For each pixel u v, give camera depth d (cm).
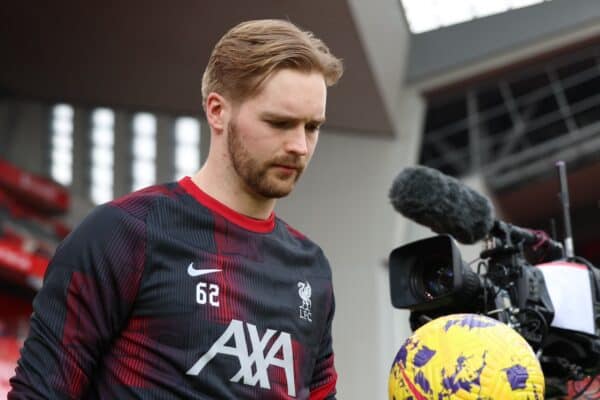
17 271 1775
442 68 1520
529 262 216
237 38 160
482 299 190
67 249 156
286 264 170
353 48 1248
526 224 1819
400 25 1421
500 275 196
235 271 161
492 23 1518
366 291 1456
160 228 159
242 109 158
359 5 1163
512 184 1634
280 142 157
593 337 201
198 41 1301
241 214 167
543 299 196
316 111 158
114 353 155
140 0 1222
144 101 1518
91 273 154
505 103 1580
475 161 1602
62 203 2038
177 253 158
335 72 162
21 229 2017
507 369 156
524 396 156
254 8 1190
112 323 154
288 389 160
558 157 1617
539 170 1622
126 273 155
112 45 1355
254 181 160
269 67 155
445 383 156
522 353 159
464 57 1520
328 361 180
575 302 201
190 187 167
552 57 1533
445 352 159
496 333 160
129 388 152
